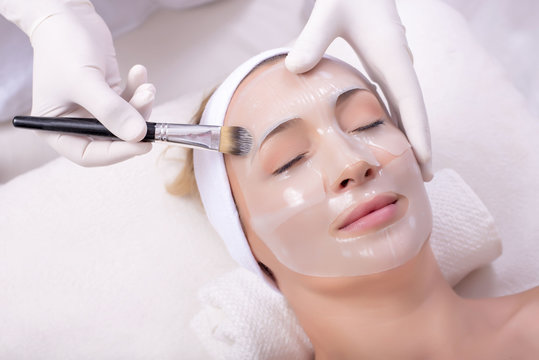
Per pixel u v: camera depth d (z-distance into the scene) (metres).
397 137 1.02
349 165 0.94
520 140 1.50
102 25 1.26
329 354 1.18
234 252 1.19
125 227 1.49
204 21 1.84
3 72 1.62
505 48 1.90
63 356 1.40
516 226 1.44
